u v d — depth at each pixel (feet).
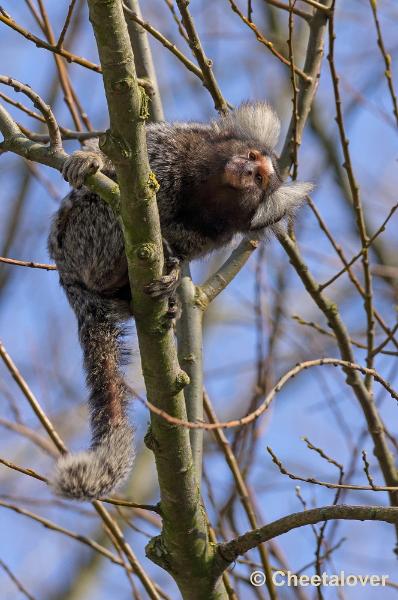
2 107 31.35
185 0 36.11
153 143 37.76
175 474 28.53
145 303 27.04
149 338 27.32
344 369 37.55
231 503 38.11
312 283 37.65
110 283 35.81
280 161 40.88
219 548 29.58
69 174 28.73
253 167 38.63
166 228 37.88
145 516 41.83
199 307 36.35
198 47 37.06
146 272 26.66
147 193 25.88
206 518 30.35
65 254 36.99
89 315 36.19
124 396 34.96
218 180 38.06
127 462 31.42
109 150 25.23
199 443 33.22
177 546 29.27
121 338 36.22
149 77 39.40
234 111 41.60
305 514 27.58
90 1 23.99
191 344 35.24
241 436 38.86
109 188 28.04
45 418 32.48
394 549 35.99
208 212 38.32
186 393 34.27
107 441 33.12
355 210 36.55
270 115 42.47
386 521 26.22
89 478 29.53
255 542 28.76
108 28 24.18
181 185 37.93
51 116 29.63
